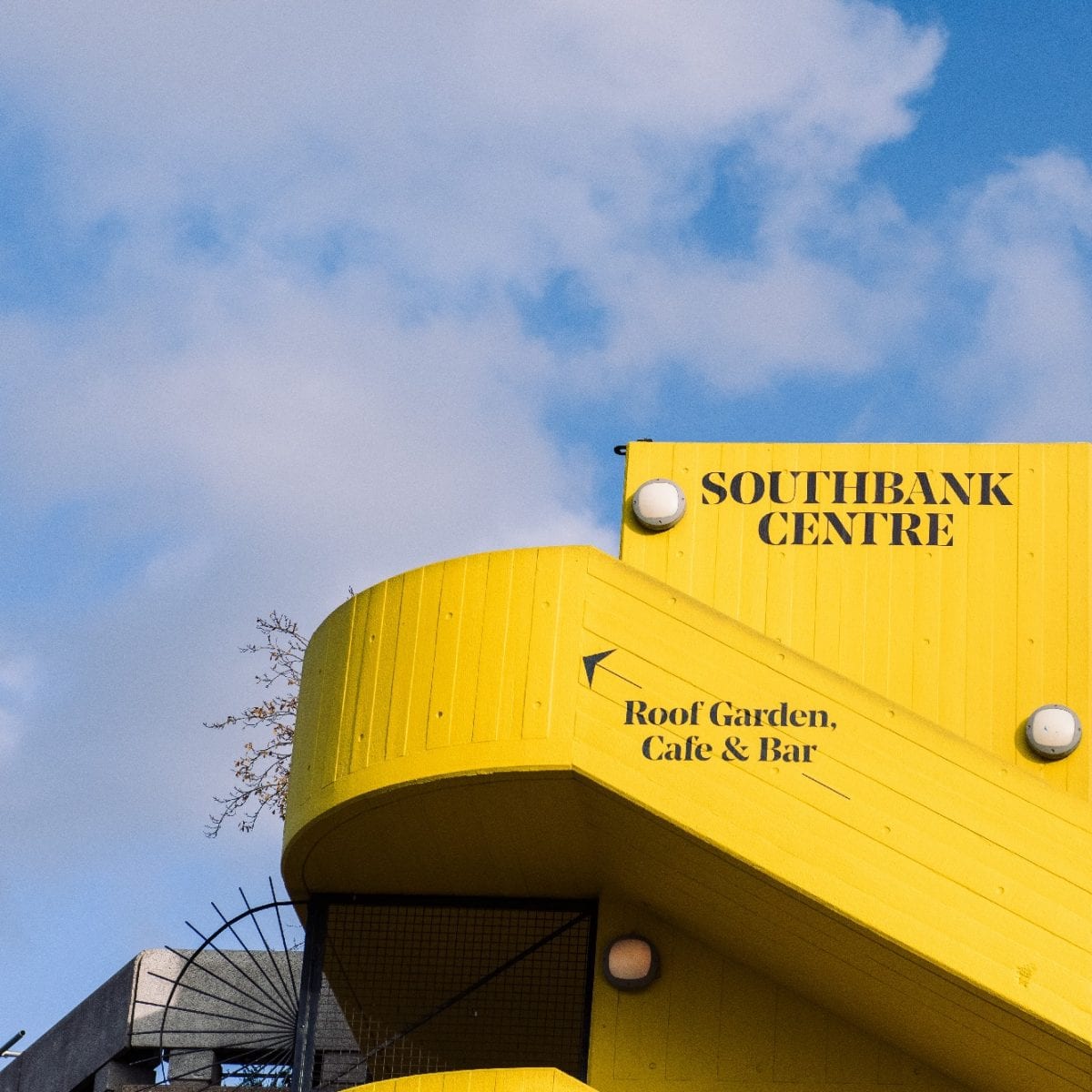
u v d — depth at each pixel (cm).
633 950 1152
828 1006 1130
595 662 1026
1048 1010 959
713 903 1073
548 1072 1031
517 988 1248
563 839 1100
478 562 1064
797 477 1252
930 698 1191
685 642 1024
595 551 1048
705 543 1242
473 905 1202
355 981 1263
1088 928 973
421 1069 1306
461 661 1048
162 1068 1472
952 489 1236
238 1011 1465
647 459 1269
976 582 1213
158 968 1490
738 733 1005
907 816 988
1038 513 1223
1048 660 1191
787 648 1019
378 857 1160
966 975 962
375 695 1070
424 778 1034
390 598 1087
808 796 993
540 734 1015
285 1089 1330
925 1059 1116
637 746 1007
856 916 972
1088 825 988
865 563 1227
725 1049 1135
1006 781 995
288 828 1145
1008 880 980
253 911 1238
